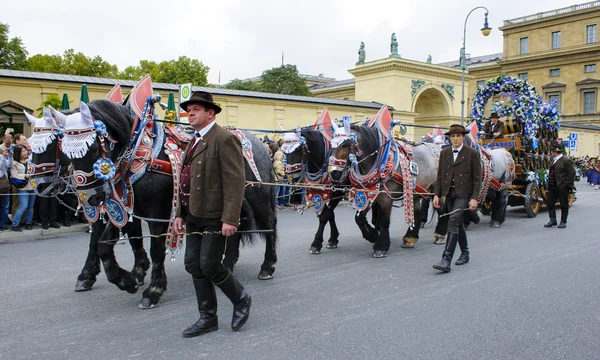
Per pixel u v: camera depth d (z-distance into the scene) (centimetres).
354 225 1120
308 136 765
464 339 428
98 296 565
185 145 570
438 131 1252
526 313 495
